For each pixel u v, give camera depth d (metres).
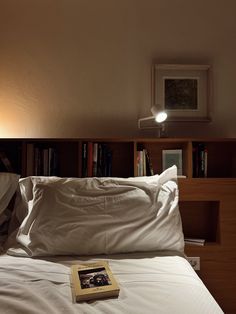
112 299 0.83
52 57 1.82
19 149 1.73
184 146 1.70
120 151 1.77
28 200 1.42
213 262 1.55
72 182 1.35
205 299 0.84
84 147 1.62
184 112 1.83
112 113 1.83
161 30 1.84
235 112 1.85
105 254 1.22
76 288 0.87
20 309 0.74
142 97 1.84
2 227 1.46
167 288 0.89
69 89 1.83
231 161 1.78
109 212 1.25
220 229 1.56
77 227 1.21
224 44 1.85
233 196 1.56
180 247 1.28
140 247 1.23
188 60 1.85
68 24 1.83
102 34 1.83
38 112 1.82
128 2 1.84
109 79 1.84
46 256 1.20
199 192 1.56
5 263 1.10
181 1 1.85
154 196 1.32
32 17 1.82
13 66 1.82
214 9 1.85
